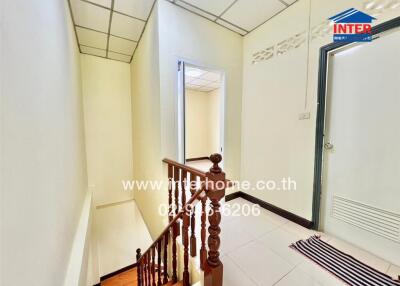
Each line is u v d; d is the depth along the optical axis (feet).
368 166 5.19
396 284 4.15
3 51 1.94
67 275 4.31
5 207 1.89
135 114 11.24
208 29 7.62
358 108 5.34
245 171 9.24
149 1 6.55
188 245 5.25
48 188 3.33
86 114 11.07
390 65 4.71
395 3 4.52
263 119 8.17
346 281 4.29
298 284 4.26
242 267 4.79
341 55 5.65
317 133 6.16
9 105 2.05
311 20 6.18
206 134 19.76
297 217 6.94
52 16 4.06
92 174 11.51
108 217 12.20
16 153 2.19
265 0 6.50
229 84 8.61
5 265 1.85
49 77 3.70
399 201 4.66
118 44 9.70
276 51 7.41
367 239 5.27
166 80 6.66
